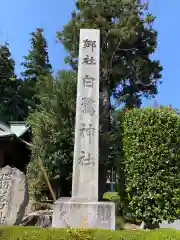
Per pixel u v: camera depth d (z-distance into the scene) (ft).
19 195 26.55
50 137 50.14
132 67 69.15
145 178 26.23
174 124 27.12
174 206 25.46
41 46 93.50
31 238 18.80
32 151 51.72
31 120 55.83
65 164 49.32
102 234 19.40
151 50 73.10
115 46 65.67
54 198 43.09
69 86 53.78
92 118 27.22
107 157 52.85
